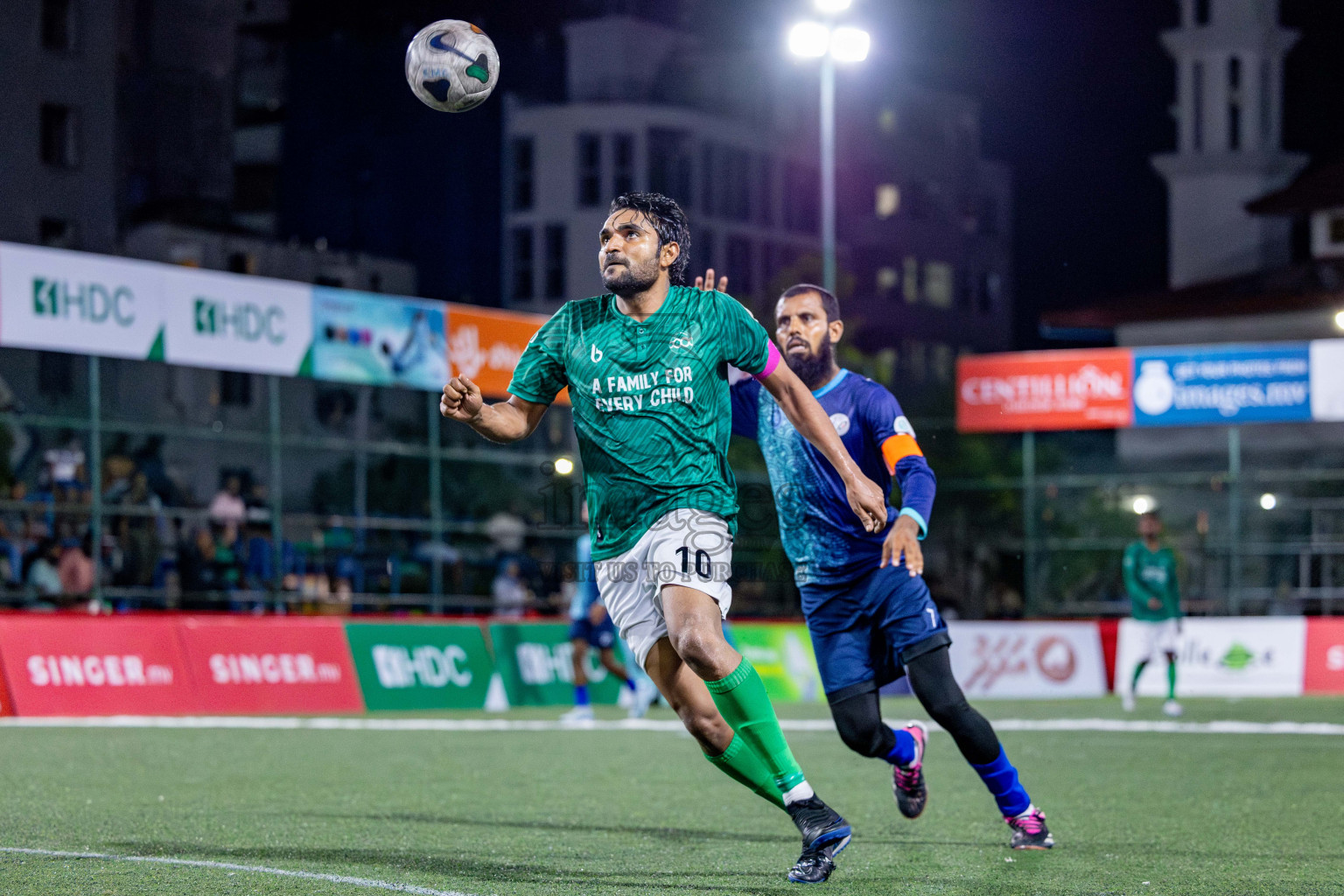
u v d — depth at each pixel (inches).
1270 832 297.7
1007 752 505.7
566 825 304.0
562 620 885.8
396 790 372.5
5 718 652.7
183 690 711.1
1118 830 300.2
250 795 356.5
